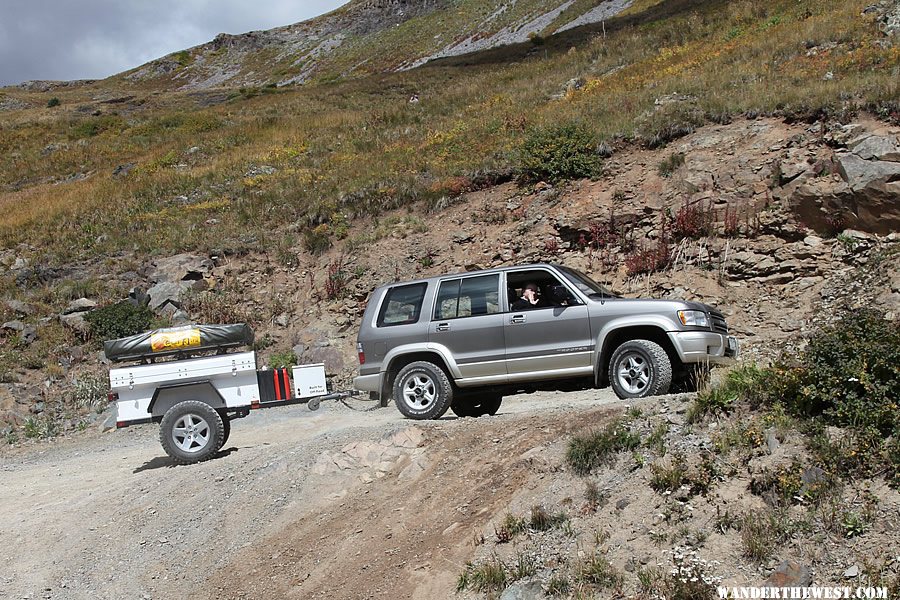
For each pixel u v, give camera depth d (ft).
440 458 24.13
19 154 144.15
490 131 88.79
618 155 64.54
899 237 42.75
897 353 18.44
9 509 31.07
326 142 111.24
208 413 32.37
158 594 21.54
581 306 28.60
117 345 33.09
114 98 222.28
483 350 29.63
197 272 65.72
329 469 25.22
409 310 31.37
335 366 51.19
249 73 343.26
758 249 47.16
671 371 26.61
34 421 48.37
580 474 20.08
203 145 124.67
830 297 41.32
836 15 86.02
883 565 14.43
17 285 68.28
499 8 295.48
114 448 42.29
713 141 59.31
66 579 23.16
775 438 18.42
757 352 38.86
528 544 18.13
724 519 16.74
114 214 88.58
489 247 59.11
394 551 20.20
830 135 51.78
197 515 25.38
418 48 288.10
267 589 20.45
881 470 16.58
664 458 19.31
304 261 66.23
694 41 109.40
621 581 15.99
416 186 73.82
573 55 136.15
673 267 49.08
